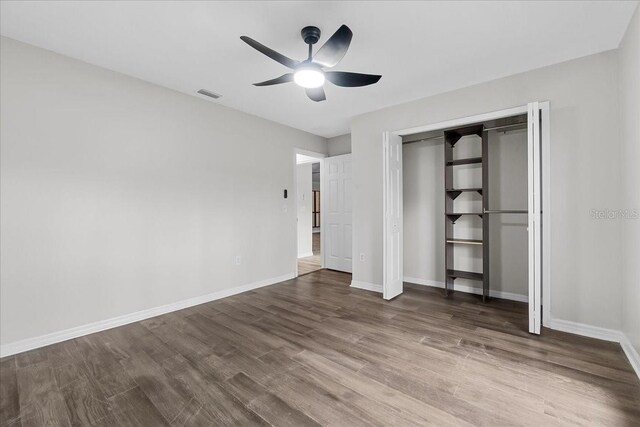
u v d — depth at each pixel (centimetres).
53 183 248
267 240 436
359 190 416
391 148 366
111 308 281
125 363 215
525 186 340
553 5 191
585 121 254
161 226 318
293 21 208
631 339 213
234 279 390
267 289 412
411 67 276
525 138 338
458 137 381
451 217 388
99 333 268
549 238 270
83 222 264
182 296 335
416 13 200
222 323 291
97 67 273
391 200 366
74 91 259
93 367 210
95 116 271
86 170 266
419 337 255
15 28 216
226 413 163
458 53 252
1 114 225
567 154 262
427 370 204
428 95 343
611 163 243
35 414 163
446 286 367
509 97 292
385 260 357
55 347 240
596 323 250
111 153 282
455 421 155
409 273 437
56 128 250
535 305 256
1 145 225
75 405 170
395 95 343
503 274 359
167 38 230
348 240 516
